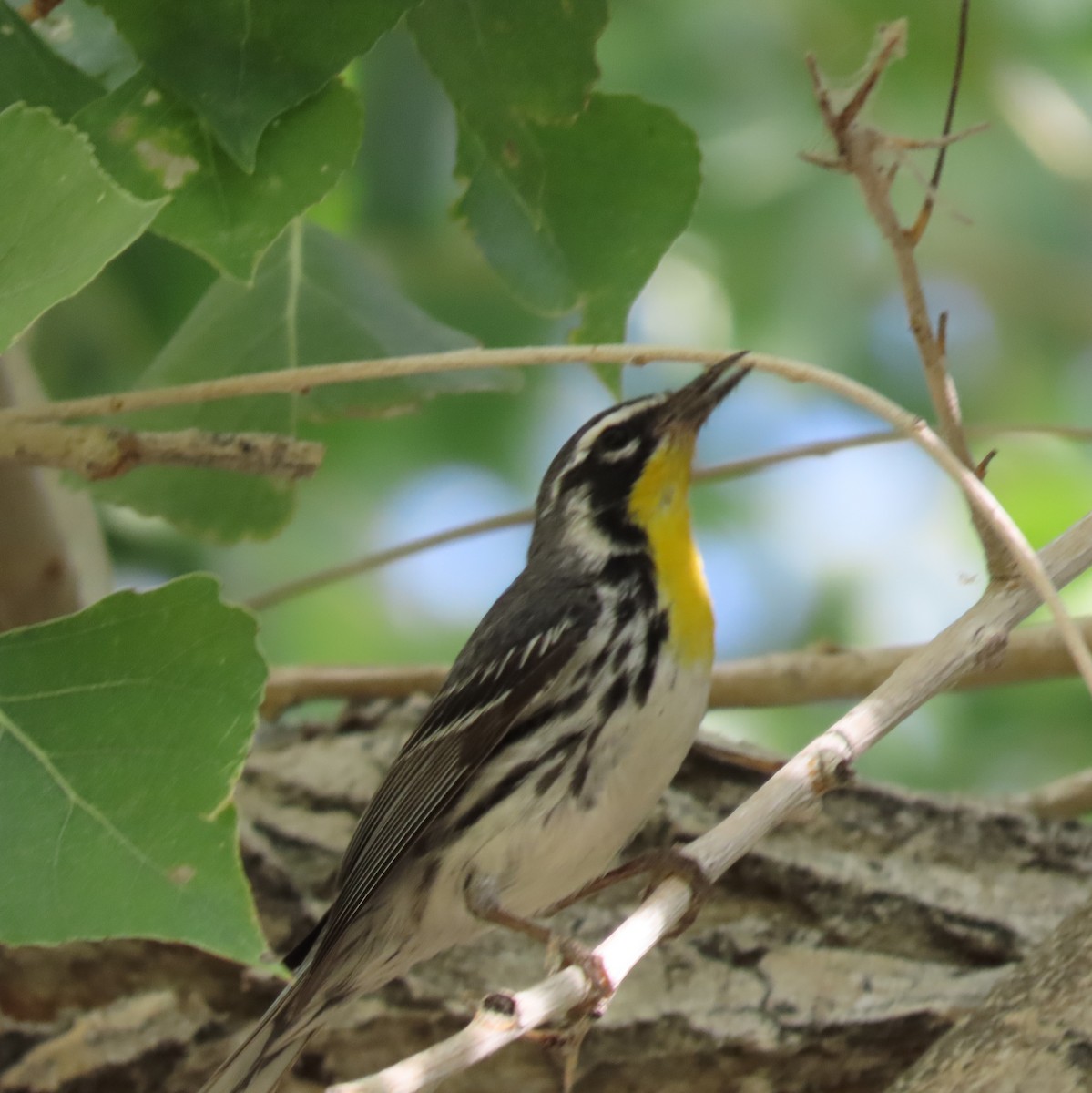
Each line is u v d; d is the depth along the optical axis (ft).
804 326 60.80
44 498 37.81
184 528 38.22
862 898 33.83
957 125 58.85
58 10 30.60
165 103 26.02
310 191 26.27
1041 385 63.98
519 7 27.81
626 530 32.60
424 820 31.12
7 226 21.38
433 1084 20.15
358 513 61.77
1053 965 26.17
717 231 59.62
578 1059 32.09
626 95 28.99
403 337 37.58
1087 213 63.21
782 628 62.49
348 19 25.35
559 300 30.86
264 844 35.40
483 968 34.17
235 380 27.63
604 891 35.53
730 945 33.47
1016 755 57.98
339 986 31.04
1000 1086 24.27
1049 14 58.49
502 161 30.01
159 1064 33.12
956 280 63.52
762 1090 31.96
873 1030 31.55
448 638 61.62
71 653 22.80
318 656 61.16
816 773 24.48
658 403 34.19
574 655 31.17
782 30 57.62
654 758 31.12
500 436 61.77
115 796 22.13
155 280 51.06
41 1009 33.91
